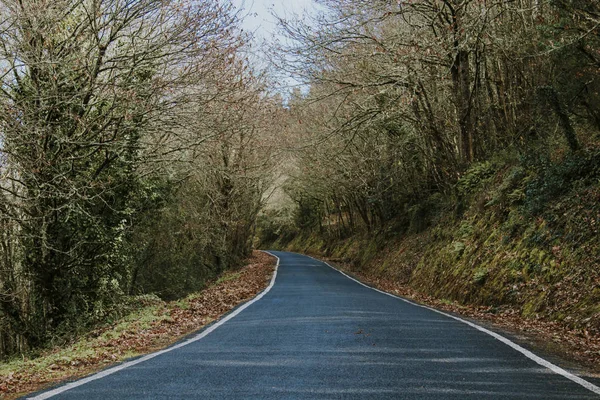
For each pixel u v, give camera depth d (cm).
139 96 1434
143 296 1942
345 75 2252
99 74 1573
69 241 1578
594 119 1360
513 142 1911
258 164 3303
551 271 1150
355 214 5047
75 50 1433
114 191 1705
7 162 1296
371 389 483
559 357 650
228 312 1233
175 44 1481
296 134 3291
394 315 1079
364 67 2270
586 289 986
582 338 833
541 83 1570
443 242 2078
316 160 3281
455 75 2141
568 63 1261
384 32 2288
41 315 1566
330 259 4706
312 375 541
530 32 1577
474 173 2073
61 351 971
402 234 3091
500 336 805
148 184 1891
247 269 3391
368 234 3981
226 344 756
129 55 1490
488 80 2155
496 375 541
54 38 1413
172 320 1134
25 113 1278
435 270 1905
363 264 3491
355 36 2050
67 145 1416
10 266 1628
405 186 3180
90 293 1714
